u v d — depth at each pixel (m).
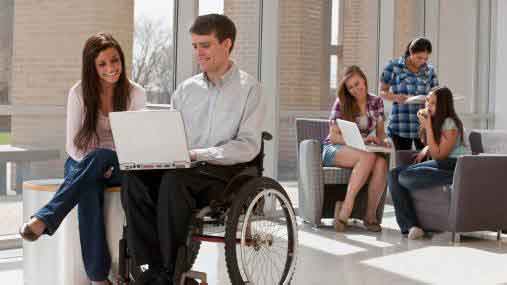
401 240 5.59
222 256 4.91
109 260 3.72
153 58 5.77
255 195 3.48
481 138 6.15
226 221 3.40
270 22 6.54
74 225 3.81
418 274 4.43
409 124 6.79
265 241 3.65
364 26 7.62
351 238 5.63
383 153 5.91
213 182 3.55
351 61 7.52
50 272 3.88
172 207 3.38
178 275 3.36
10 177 5.05
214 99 3.71
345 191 6.16
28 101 5.11
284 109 6.93
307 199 6.06
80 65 5.34
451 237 5.79
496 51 9.34
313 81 7.18
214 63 3.66
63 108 5.29
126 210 3.47
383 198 6.02
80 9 5.31
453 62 8.82
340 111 6.02
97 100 3.93
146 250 3.48
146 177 3.61
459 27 8.87
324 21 7.23
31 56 5.11
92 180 3.62
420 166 5.68
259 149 3.68
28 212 3.95
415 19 8.16
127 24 5.57
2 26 4.97
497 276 4.41
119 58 3.97
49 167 5.26
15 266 4.59
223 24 3.66
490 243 5.55
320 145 5.96
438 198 5.60
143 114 3.40
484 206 5.51
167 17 5.85
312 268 4.55
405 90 6.68
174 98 3.85
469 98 9.14
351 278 4.30
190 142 3.76
